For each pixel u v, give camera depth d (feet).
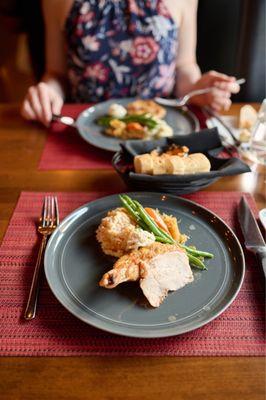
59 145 2.68
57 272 1.65
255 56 3.77
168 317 1.46
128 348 1.40
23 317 1.51
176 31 3.74
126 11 3.53
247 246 1.80
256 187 2.28
